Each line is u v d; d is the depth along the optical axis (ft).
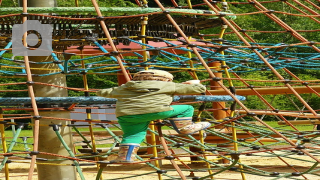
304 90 37.24
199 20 25.44
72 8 20.31
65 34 23.41
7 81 83.25
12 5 71.20
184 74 86.17
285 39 88.07
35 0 26.43
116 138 22.40
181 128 18.88
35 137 17.13
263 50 26.58
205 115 83.15
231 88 25.64
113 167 40.09
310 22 87.97
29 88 18.30
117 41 25.18
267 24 87.92
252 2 25.16
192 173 32.86
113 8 20.54
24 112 83.76
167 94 17.90
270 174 20.34
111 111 71.41
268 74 86.84
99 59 79.15
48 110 25.31
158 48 19.90
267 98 81.46
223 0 26.20
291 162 39.86
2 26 23.75
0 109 22.99
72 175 26.73
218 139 38.70
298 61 29.37
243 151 20.51
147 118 17.47
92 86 85.05
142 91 17.62
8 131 75.10
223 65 25.49
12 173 38.22
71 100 20.29
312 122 36.68
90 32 24.04
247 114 18.52
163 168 38.88
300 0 89.61
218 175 33.88
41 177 26.45
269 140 39.19
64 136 26.48
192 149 40.83
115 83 83.97
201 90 17.94
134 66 24.71
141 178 33.53
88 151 39.24
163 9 20.42
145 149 41.96
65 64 21.52
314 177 31.96
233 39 80.12
